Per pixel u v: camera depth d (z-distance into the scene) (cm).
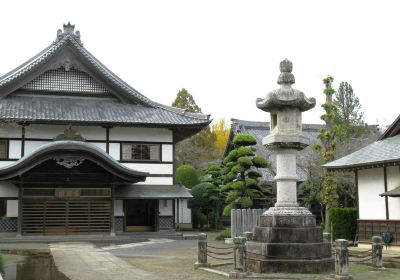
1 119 2684
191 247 2483
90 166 3134
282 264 1369
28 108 3328
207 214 4362
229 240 2572
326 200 2864
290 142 1432
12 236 3048
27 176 3025
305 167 3559
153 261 1791
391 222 2222
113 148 3444
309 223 1425
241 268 1338
